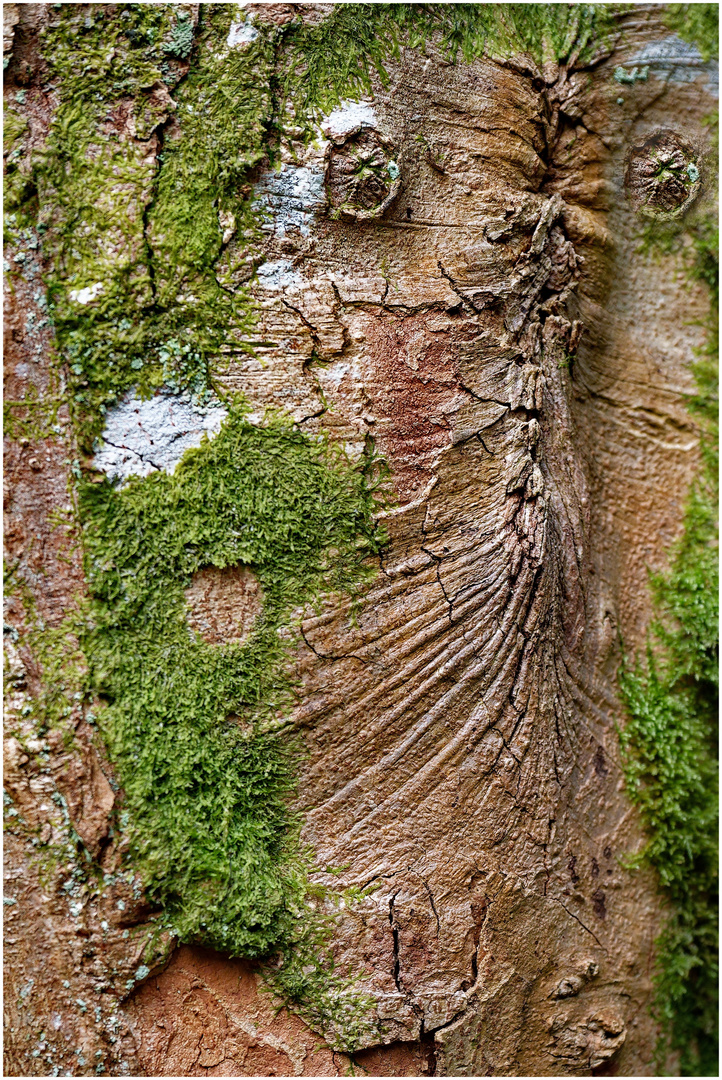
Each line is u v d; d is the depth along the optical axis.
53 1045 0.94
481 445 0.99
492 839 0.98
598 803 1.02
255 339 0.97
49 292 0.96
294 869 0.96
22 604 0.96
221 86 0.97
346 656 0.97
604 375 1.05
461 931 0.97
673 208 1.06
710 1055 1.04
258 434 0.97
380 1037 0.95
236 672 0.96
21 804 0.95
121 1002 0.95
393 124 0.98
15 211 0.96
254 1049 0.95
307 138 0.97
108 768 0.95
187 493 0.96
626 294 1.06
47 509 0.96
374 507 0.97
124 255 0.96
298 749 0.97
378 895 0.96
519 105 1.01
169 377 0.96
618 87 1.04
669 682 1.05
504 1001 0.97
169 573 0.96
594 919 1.01
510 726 0.98
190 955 0.96
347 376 0.97
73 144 0.96
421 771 0.97
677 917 1.04
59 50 0.96
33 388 0.96
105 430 0.96
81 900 0.95
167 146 0.97
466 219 0.99
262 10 0.97
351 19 0.98
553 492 1.00
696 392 1.08
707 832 1.04
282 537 0.97
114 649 0.96
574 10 1.03
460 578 0.98
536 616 0.99
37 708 0.95
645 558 1.06
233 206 0.97
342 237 0.98
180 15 0.97
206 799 0.96
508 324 1.00
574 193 1.04
